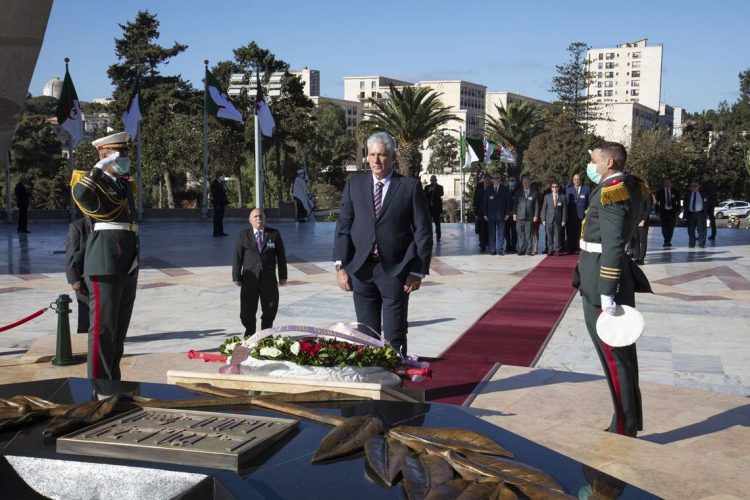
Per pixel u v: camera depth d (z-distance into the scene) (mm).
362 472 2633
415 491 2451
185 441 2840
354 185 6031
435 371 7020
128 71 58562
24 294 12594
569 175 74438
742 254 18594
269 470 2646
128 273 6012
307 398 3617
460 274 14773
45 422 3186
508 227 19141
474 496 2383
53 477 2762
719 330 9406
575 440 4625
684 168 64500
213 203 24641
